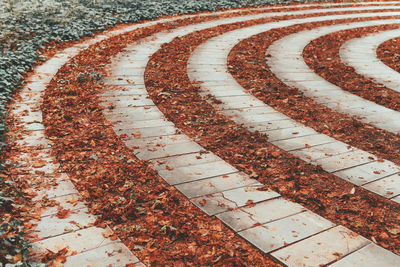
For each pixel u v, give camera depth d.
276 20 18.98
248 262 3.58
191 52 12.38
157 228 4.06
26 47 11.05
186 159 5.72
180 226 4.12
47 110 7.29
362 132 6.93
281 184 5.12
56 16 14.87
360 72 10.87
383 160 5.84
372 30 17.64
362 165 5.65
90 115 7.23
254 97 8.72
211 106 8.01
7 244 3.36
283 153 6.03
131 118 7.20
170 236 3.95
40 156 5.55
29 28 12.98
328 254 3.67
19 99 7.78
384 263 3.57
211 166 5.54
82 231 3.94
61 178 5.01
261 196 4.77
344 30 17.20
